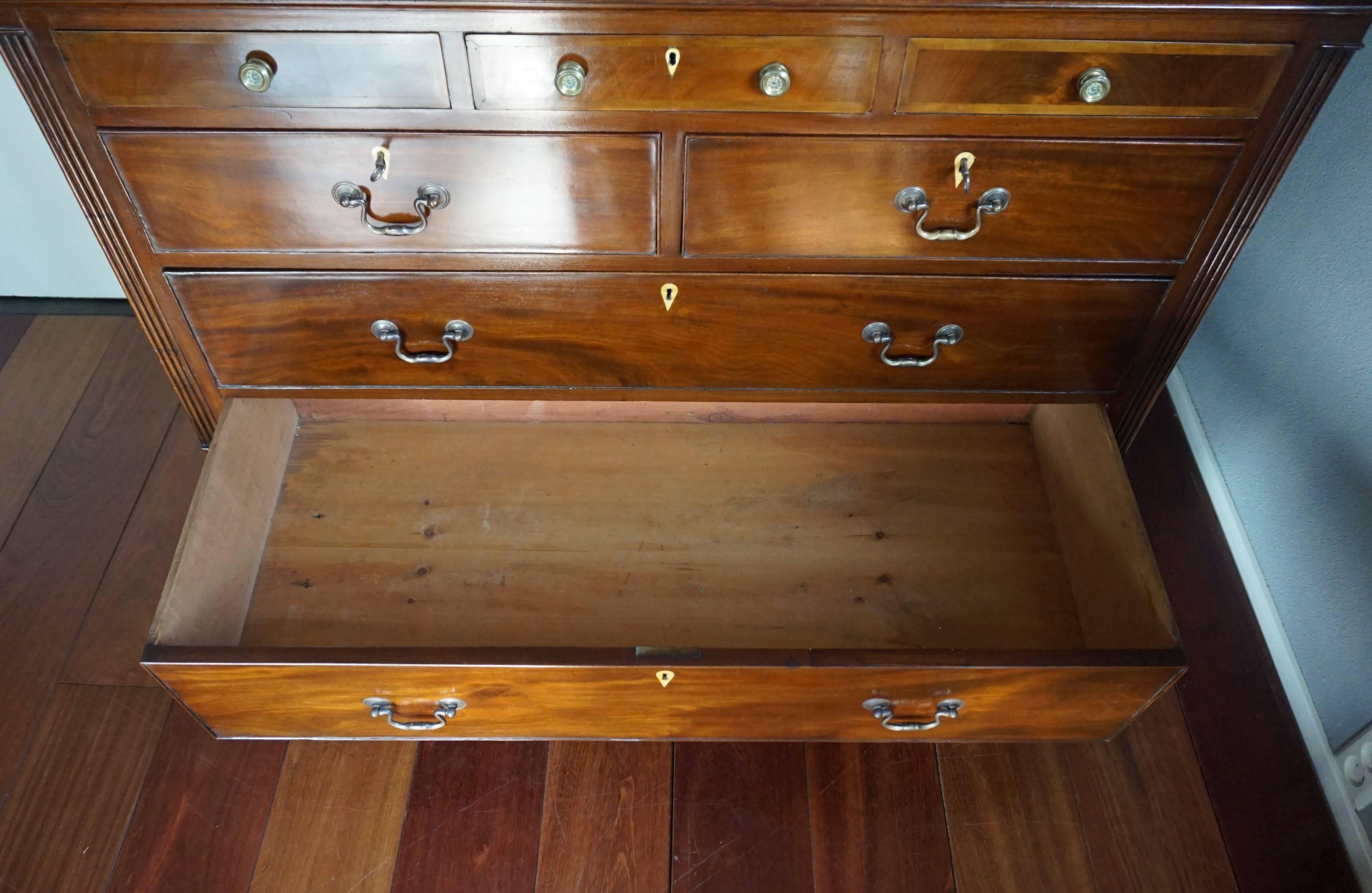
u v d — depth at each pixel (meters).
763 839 1.15
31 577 1.34
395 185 0.98
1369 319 1.11
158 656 0.96
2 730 1.20
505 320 1.12
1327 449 1.20
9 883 1.09
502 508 1.27
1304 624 1.26
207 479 1.10
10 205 1.49
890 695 1.02
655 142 0.95
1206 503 1.46
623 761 1.21
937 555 1.24
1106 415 1.16
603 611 1.18
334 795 1.17
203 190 0.99
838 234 1.03
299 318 1.11
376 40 0.87
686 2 0.83
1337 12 0.85
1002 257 1.05
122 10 0.85
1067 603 1.21
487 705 1.05
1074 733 1.12
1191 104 0.92
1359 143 1.13
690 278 1.07
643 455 1.32
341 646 1.15
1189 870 1.12
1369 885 1.11
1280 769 1.20
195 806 1.16
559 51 0.88
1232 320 1.40
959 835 1.15
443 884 1.11
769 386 1.20
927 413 1.36
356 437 1.33
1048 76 0.90
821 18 0.85
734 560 1.23
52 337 1.61
